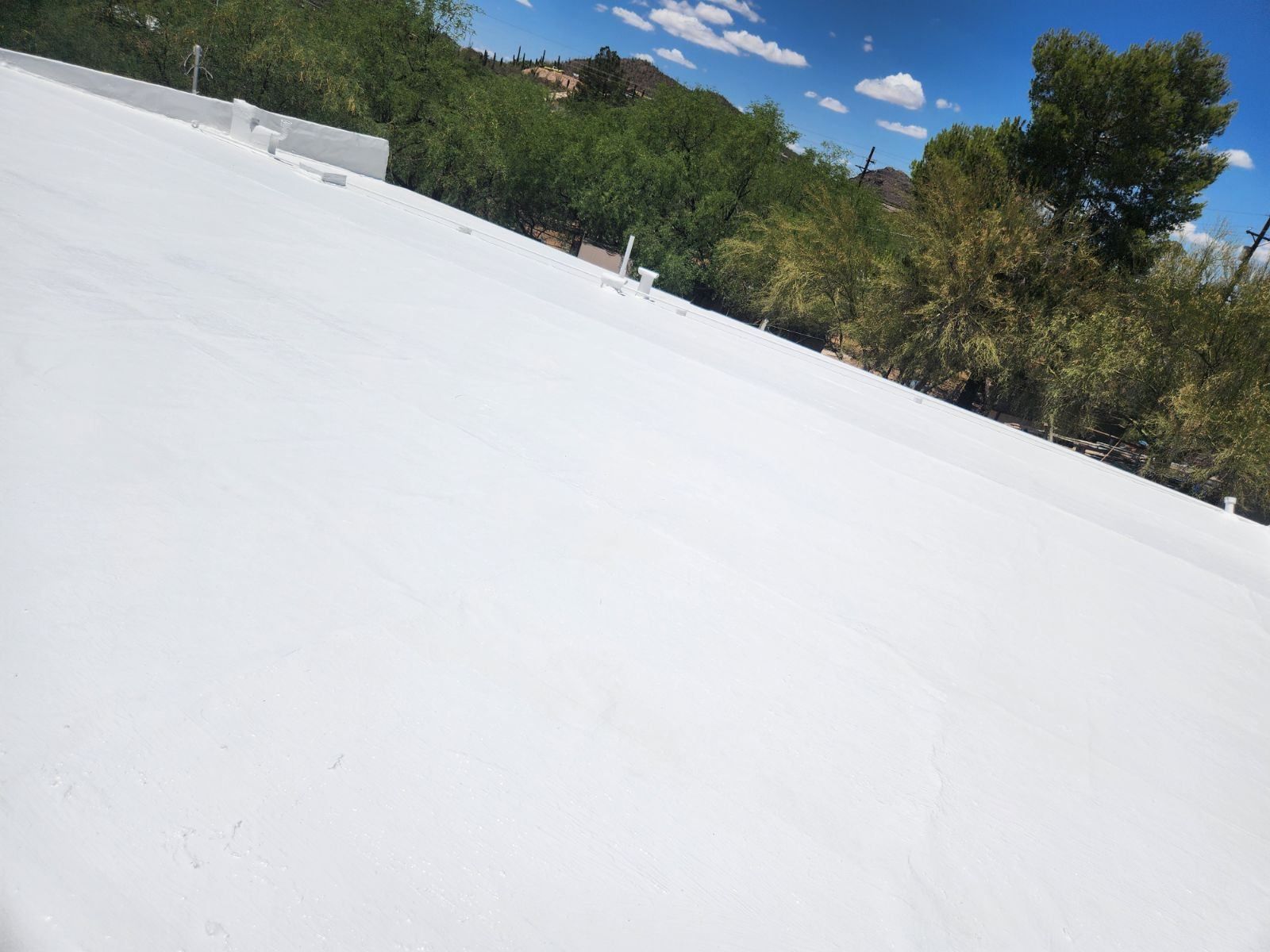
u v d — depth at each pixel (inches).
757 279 1070.4
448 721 66.9
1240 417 683.4
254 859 50.1
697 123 1214.3
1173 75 852.6
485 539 98.4
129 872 47.1
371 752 60.9
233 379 119.4
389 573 84.7
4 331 110.0
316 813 54.6
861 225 1051.9
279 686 64.0
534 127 1202.6
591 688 77.9
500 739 67.0
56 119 343.0
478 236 451.2
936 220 879.1
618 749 71.0
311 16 1138.7
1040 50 919.0
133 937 44.0
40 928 43.0
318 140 545.3
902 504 180.5
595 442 147.8
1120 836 84.2
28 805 48.8
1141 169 866.1
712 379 248.8
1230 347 713.0
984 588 144.4
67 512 76.5
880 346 954.7
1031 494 245.1
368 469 105.9
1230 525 332.8
